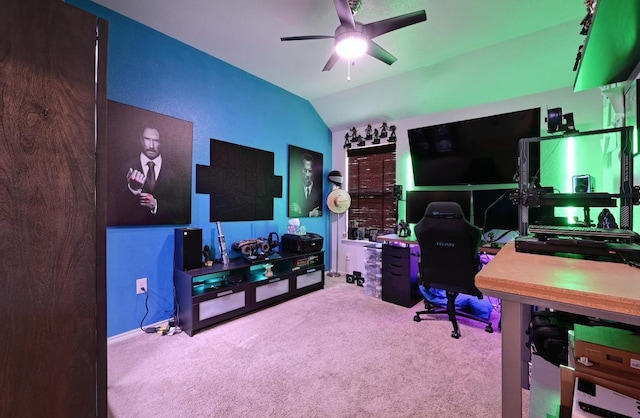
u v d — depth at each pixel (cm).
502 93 313
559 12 220
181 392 167
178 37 264
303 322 267
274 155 372
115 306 232
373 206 434
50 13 100
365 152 439
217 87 304
